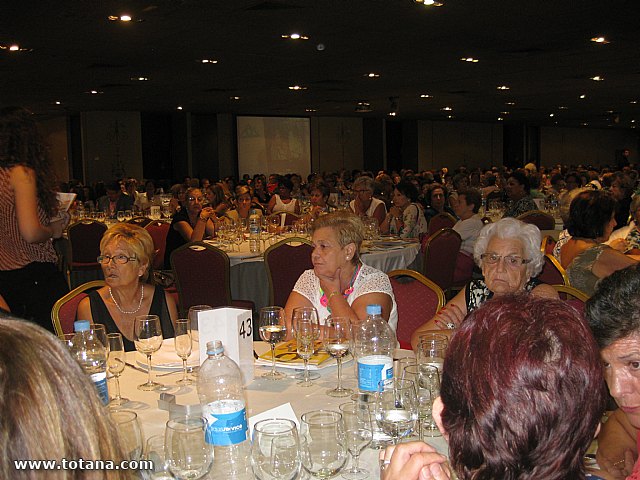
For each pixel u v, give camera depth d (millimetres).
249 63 11883
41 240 3236
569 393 860
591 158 34094
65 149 22062
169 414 1940
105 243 2938
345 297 2885
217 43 9914
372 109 21750
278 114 23172
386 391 1693
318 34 9336
